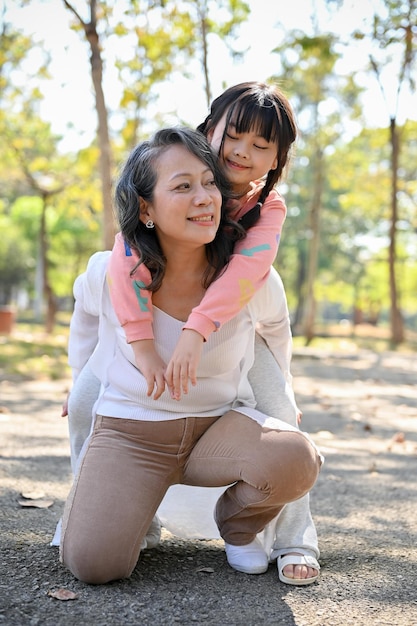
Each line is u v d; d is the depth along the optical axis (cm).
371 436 505
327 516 288
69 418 236
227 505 219
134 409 213
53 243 2703
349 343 1625
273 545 227
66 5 878
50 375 796
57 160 1652
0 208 2916
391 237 1630
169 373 197
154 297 212
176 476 219
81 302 234
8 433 447
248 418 213
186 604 195
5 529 250
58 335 1541
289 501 205
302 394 741
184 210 198
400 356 1320
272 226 217
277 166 223
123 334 216
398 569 229
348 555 241
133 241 207
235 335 214
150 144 207
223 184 212
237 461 204
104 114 907
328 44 1150
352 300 3919
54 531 251
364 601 201
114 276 208
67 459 375
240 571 222
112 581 207
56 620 180
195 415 214
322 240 2966
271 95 218
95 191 1577
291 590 208
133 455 209
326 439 485
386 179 1839
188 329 198
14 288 3459
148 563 226
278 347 239
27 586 201
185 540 254
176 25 931
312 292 1739
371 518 288
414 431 531
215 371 214
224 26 902
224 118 219
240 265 206
